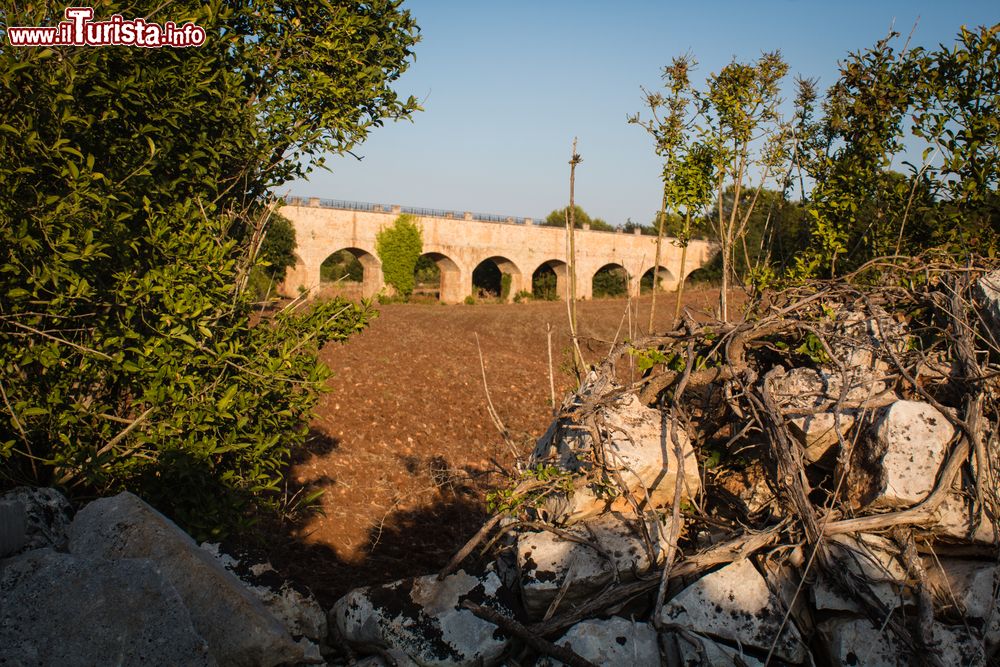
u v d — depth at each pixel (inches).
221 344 206.7
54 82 175.3
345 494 379.6
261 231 239.0
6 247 173.9
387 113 246.5
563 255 2399.1
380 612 170.4
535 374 848.9
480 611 167.0
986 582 158.2
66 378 190.5
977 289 195.6
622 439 185.0
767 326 204.1
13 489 170.7
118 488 198.2
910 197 247.0
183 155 212.8
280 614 168.4
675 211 293.7
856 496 171.5
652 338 213.8
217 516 196.4
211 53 218.2
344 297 231.9
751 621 159.8
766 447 185.8
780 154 296.8
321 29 241.1
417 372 780.6
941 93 245.4
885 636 154.1
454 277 2228.1
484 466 441.7
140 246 209.3
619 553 168.9
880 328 192.2
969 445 165.2
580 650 157.8
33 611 127.4
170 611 133.0
